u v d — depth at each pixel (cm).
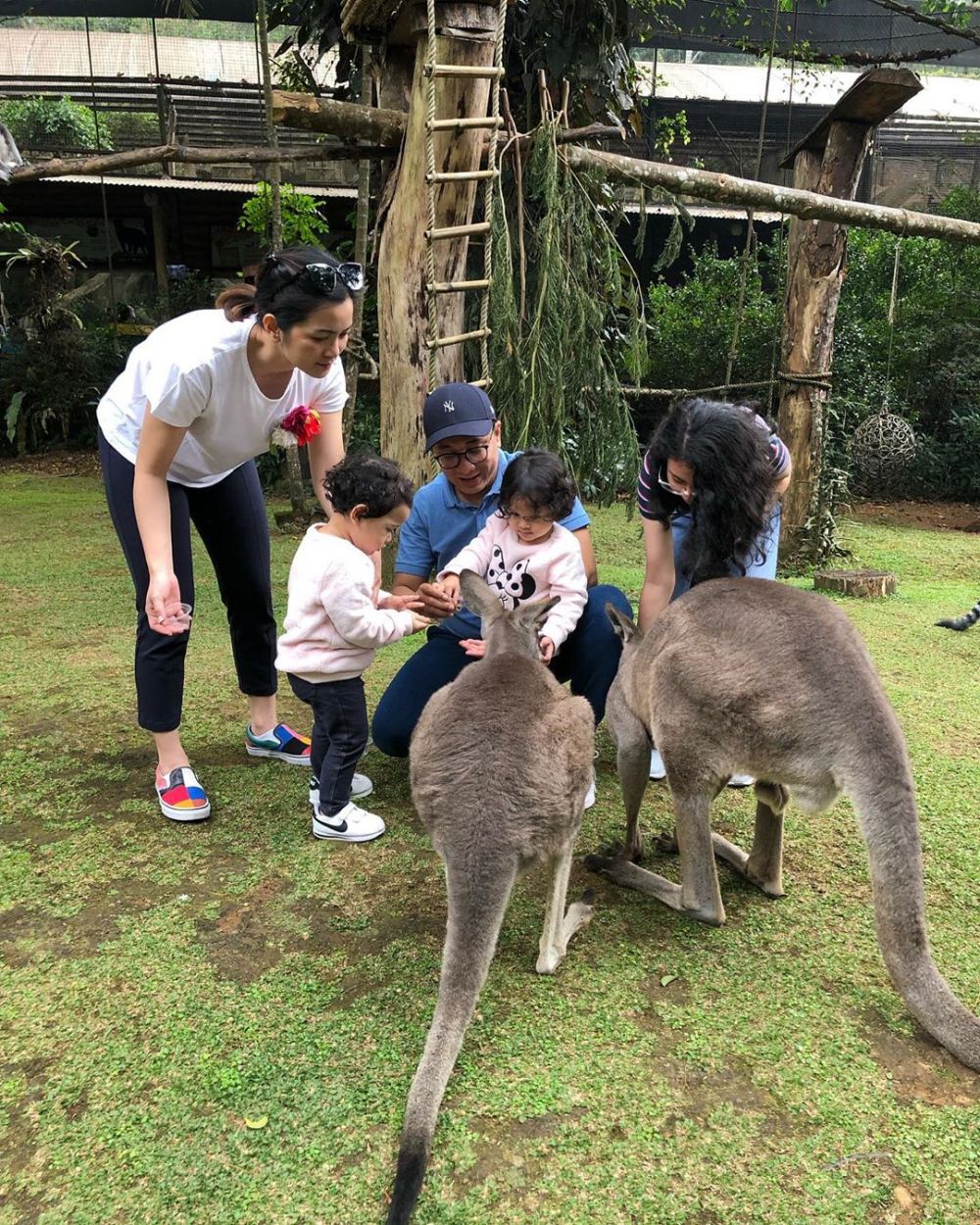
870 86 599
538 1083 201
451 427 303
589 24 596
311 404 308
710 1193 176
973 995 228
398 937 250
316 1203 173
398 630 288
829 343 679
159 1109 194
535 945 250
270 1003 224
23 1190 176
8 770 346
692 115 1362
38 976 233
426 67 373
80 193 1367
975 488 1047
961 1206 174
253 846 296
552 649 298
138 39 1608
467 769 219
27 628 519
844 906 270
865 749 213
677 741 239
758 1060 208
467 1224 169
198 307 1300
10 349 1253
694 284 1078
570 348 457
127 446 291
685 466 262
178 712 313
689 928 259
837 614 238
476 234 428
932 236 599
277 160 490
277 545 719
